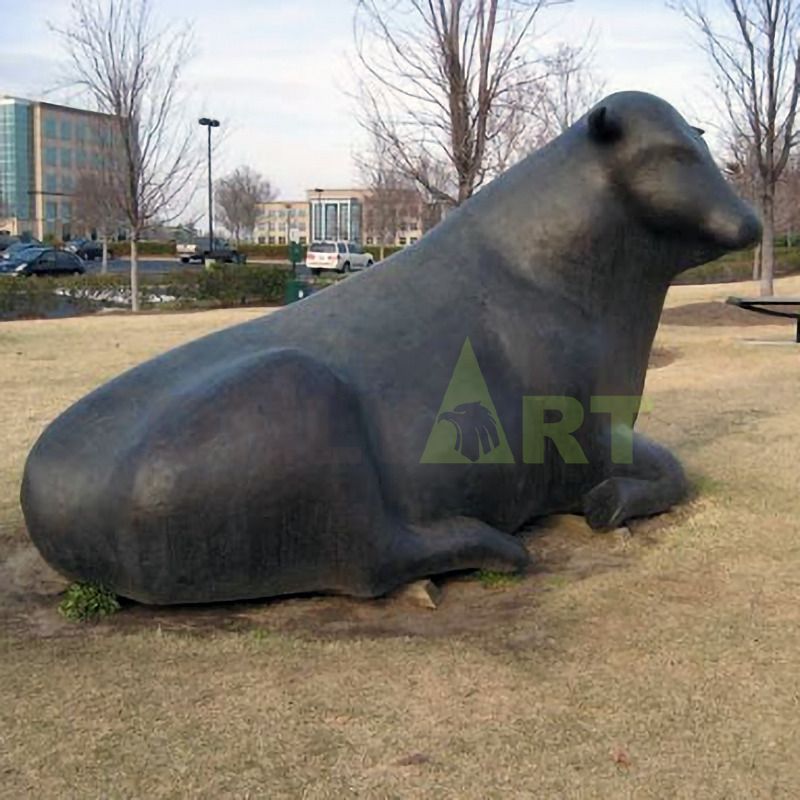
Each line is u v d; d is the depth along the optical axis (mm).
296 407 3355
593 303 4211
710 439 6539
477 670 3205
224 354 3676
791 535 4578
